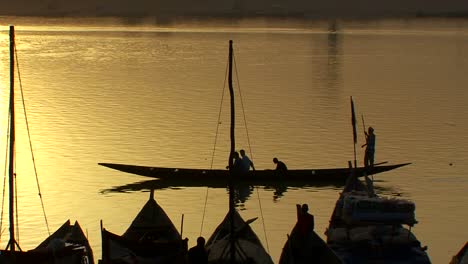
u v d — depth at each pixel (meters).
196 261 77.69
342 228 88.75
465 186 121.00
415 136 158.00
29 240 96.06
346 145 148.50
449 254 92.12
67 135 155.88
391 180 124.94
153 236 87.31
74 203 111.62
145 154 140.12
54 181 122.75
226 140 152.25
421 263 83.06
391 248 85.50
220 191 120.38
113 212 107.88
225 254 84.25
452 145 149.38
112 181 123.56
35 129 161.88
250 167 130.75
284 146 147.38
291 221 104.31
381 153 143.12
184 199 115.25
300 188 122.06
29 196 114.38
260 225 102.62
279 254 91.50
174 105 195.38
